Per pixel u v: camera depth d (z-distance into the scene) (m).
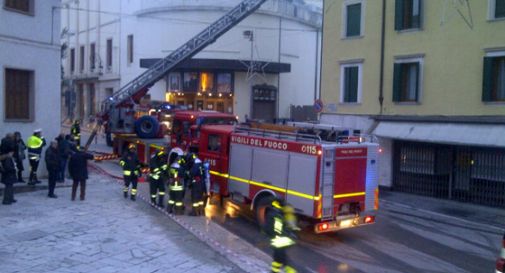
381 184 20.44
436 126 17.97
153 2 36.66
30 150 15.77
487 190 17.16
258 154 13.00
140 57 38.53
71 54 52.78
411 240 12.43
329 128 12.76
